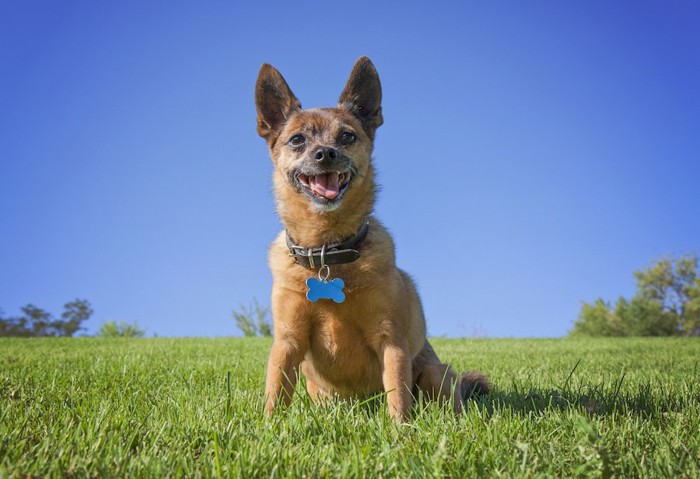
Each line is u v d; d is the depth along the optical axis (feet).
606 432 1.77
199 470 1.44
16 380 2.77
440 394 2.23
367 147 2.35
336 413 1.88
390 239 2.23
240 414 1.91
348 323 2.11
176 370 3.25
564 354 5.12
